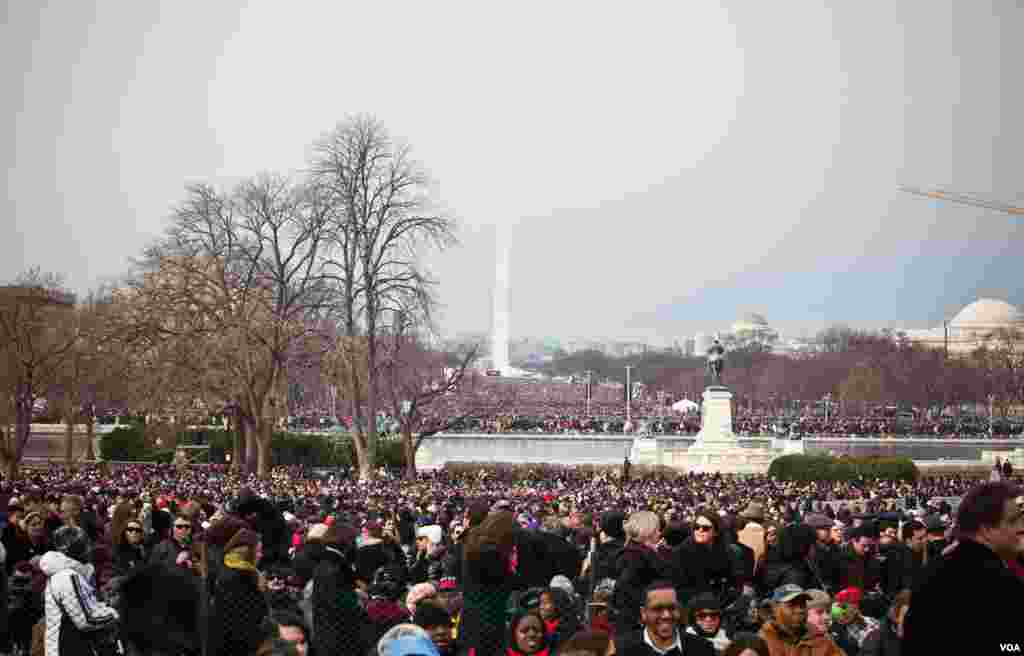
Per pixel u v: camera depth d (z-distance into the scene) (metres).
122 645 19.38
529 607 16.80
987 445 157.12
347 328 99.00
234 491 55.31
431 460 114.25
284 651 15.69
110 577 22.75
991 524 11.27
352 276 99.12
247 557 16.73
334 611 17.28
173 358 94.00
